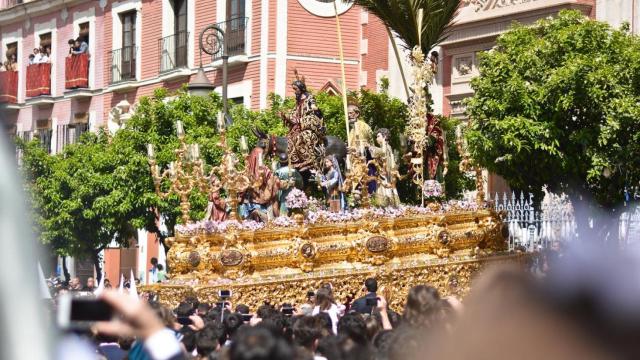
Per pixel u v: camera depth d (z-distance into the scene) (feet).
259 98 235.20
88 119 292.20
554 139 143.23
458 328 20.54
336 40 238.48
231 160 125.80
